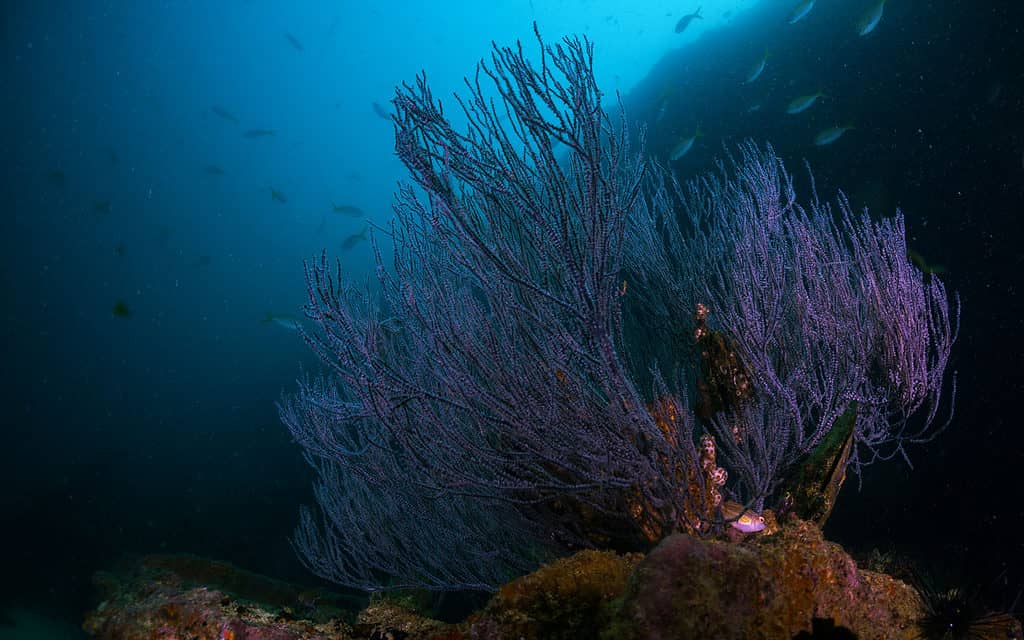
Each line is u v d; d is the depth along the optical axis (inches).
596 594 85.2
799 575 76.6
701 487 104.3
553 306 103.6
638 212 177.9
